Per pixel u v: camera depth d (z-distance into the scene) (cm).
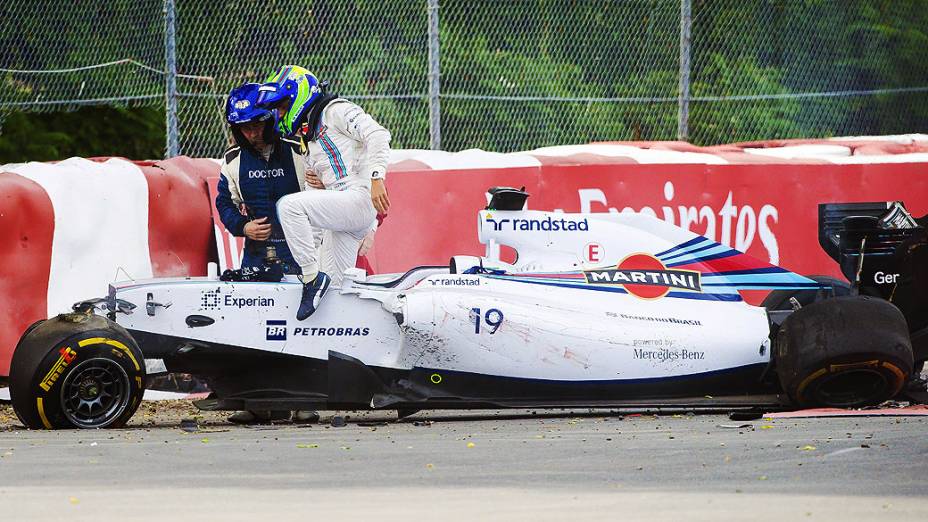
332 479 1585
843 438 1956
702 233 3688
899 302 2673
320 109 2508
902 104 5375
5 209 2994
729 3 5109
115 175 3170
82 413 2330
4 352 2984
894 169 3812
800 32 5275
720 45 5084
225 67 4328
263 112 2611
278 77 2572
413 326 2445
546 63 4706
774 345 2569
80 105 4281
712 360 2550
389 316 2508
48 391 2278
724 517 1305
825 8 5316
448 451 1873
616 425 2305
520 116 4575
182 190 3278
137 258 3181
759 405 2552
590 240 2628
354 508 1370
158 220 3225
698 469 1648
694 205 3681
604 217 2648
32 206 3028
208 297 2456
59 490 1502
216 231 3319
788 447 1850
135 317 2436
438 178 3509
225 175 2773
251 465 1720
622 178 3631
